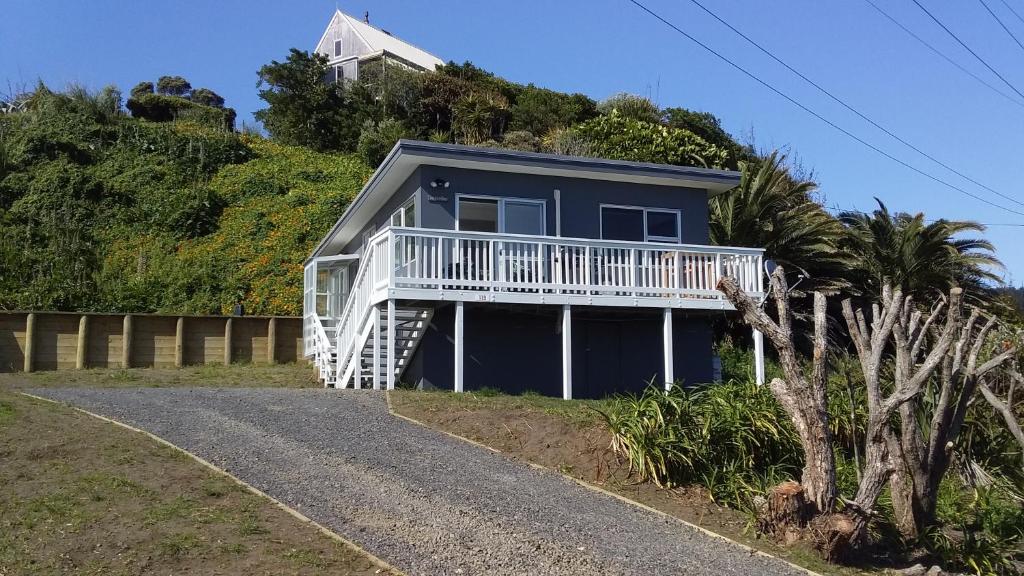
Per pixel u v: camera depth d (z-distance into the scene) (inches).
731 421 406.0
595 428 426.3
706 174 706.8
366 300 622.5
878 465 340.5
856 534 327.6
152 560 245.1
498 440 424.8
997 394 491.2
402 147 617.6
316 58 1831.9
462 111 1723.7
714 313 679.7
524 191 675.4
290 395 531.5
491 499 335.6
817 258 894.4
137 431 389.1
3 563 237.3
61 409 435.5
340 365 666.2
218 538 263.1
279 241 1151.6
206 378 727.7
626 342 687.7
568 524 318.0
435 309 606.9
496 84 1921.8
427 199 644.1
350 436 414.9
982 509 408.5
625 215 707.4
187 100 1996.8
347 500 314.8
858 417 461.4
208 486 311.9
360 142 1606.8
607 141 1358.3
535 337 658.2
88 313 828.0
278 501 305.0
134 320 841.5
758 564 304.3
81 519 269.9
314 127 1717.5
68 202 1139.9
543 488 360.5
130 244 1099.3
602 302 616.7
